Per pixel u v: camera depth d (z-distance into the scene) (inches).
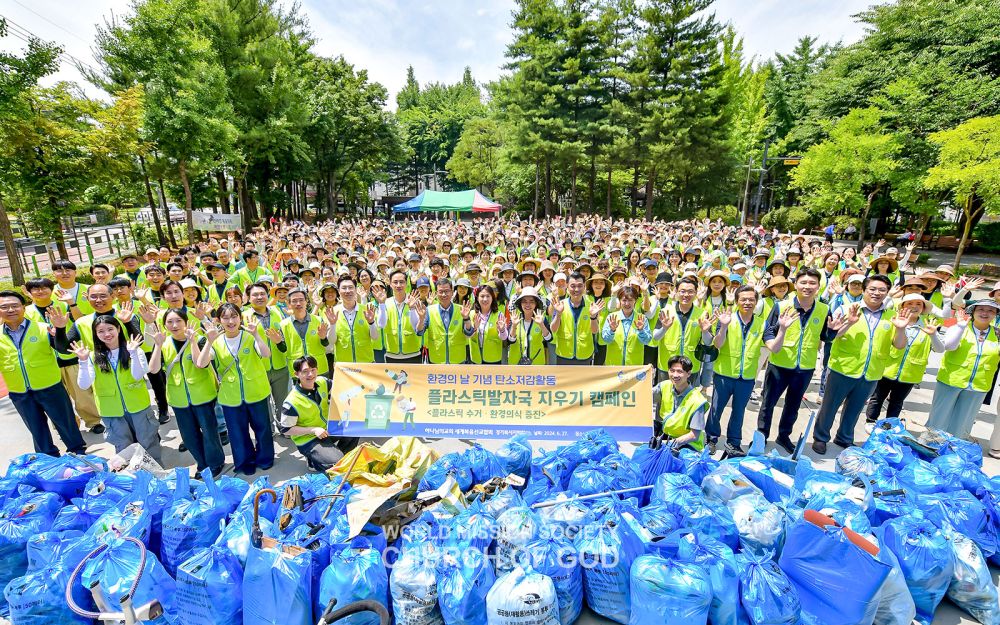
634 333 245.3
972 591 134.6
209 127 778.2
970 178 635.5
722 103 1309.1
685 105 1258.0
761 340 221.0
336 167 1588.3
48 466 173.8
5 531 147.6
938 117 884.6
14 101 509.7
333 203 1715.1
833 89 1189.1
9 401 288.7
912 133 941.2
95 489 167.2
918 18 1056.2
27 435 253.0
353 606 114.7
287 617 121.1
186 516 147.1
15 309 209.6
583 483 167.5
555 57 1282.0
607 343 250.1
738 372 219.9
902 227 1299.2
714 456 231.6
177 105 746.2
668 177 1518.2
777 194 1786.4
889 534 139.8
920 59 995.3
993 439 229.3
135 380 204.5
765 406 236.2
